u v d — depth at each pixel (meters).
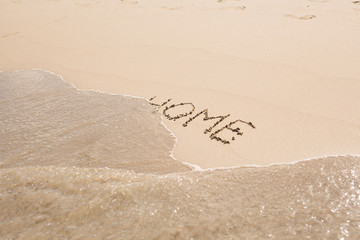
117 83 3.28
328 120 2.52
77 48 4.14
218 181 1.96
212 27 4.38
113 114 2.81
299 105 2.70
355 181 1.90
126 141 2.49
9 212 1.75
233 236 1.59
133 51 3.89
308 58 3.34
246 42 3.82
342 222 1.64
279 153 2.27
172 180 1.95
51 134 2.60
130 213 1.71
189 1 5.71
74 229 1.65
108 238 1.59
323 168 2.04
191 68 3.39
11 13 6.03
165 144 2.45
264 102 2.78
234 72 3.24
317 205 1.74
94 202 1.77
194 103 2.87
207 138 2.48
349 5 4.76
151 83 3.21
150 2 5.88
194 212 1.72
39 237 1.62
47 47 4.27
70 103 3.01
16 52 4.21
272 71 3.19
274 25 4.25
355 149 2.22
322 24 4.14
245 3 5.30
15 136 2.60
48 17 5.56
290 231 1.60
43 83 3.41
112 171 2.12
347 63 3.19
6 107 3.01
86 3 6.27
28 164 2.30
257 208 1.74
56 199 1.81
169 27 4.52
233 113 2.70
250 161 2.22
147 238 1.59
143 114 2.79
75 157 2.35
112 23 4.91
